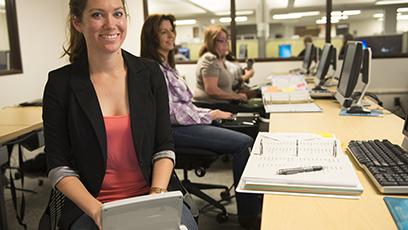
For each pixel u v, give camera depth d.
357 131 1.78
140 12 5.78
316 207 0.98
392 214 0.93
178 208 0.99
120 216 0.94
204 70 3.29
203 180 3.23
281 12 10.03
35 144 2.48
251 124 2.53
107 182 1.38
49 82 1.36
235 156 2.21
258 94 4.00
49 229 1.28
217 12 9.81
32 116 2.43
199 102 3.29
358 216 0.93
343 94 2.38
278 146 1.41
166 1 8.12
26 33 4.73
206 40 3.45
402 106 5.41
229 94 3.29
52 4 5.25
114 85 1.41
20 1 4.61
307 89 3.11
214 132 2.25
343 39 5.73
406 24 6.59
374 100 2.83
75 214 1.29
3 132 1.99
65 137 1.36
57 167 1.32
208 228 2.41
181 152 2.28
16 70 4.56
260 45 6.14
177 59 6.02
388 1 8.05
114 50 1.36
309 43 5.27
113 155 1.37
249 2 8.43
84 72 1.38
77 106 1.33
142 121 1.40
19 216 2.55
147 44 2.28
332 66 3.99
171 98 2.25
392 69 5.45
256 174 1.14
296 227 0.88
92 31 1.33
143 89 1.43
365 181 1.15
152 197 0.96
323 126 1.90
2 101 4.31
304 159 1.26
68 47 1.47
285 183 1.09
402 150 1.34
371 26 11.86
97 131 1.32
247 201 2.20
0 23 4.55
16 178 3.33
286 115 2.22
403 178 1.09
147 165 1.41
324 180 1.08
